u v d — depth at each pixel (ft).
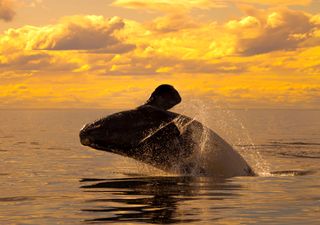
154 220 100.78
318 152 266.57
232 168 163.53
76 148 299.58
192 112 165.89
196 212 108.27
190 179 154.40
